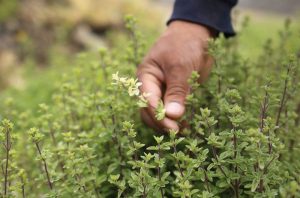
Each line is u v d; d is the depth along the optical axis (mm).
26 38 1708
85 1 2035
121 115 516
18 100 940
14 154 441
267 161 381
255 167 390
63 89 613
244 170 389
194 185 441
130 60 610
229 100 470
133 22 597
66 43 1833
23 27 1822
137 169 472
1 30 1776
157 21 2072
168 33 549
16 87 1112
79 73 689
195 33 549
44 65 1751
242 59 617
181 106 488
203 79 549
